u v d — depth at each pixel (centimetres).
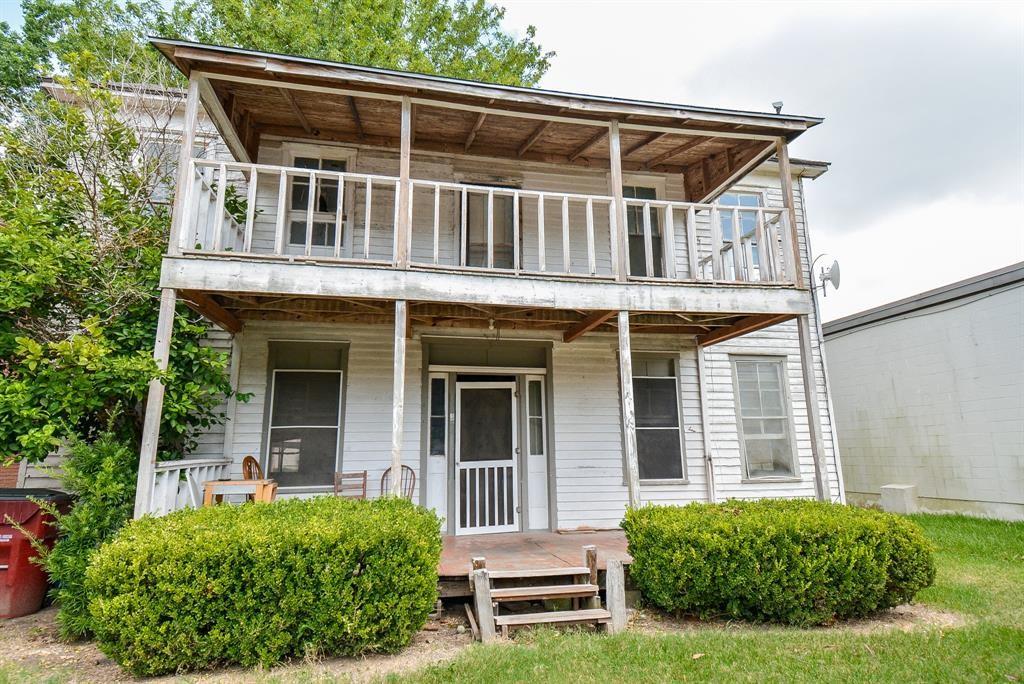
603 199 601
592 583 473
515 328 753
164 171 695
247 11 1121
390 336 712
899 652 360
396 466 494
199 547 358
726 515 484
